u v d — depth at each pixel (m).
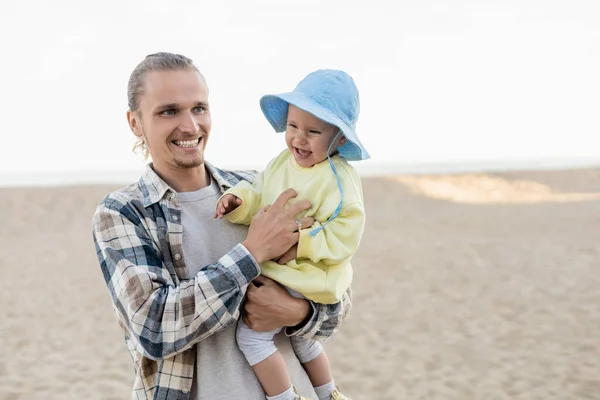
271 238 2.16
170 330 2.03
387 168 39.44
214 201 2.39
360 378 6.48
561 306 8.82
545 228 15.42
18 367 6.91
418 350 7.24
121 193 2.26
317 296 2.22
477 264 11.43
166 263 2.20
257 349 2.22
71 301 9.52
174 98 2.23
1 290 10.17
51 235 15.71
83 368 6.89
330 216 2.27
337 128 2.31
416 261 11.72
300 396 2.28
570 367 6.66
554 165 41.66
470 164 42.88
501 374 6.54
